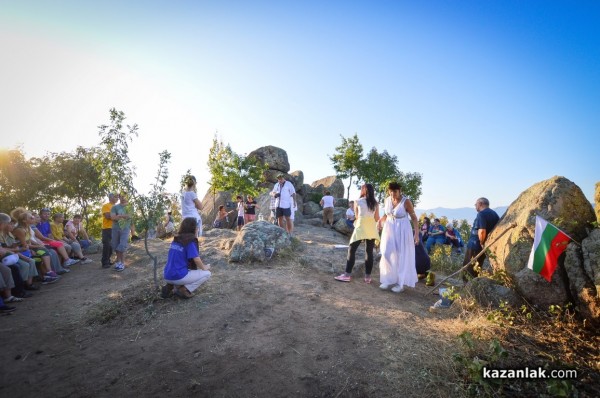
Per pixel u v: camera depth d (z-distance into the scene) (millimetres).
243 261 6969
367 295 5781
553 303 4891
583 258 4691
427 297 6082
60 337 4520
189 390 3283
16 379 3535
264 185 24656
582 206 5465
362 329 4332
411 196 45344
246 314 4770
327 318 4645
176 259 5262
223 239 8719
